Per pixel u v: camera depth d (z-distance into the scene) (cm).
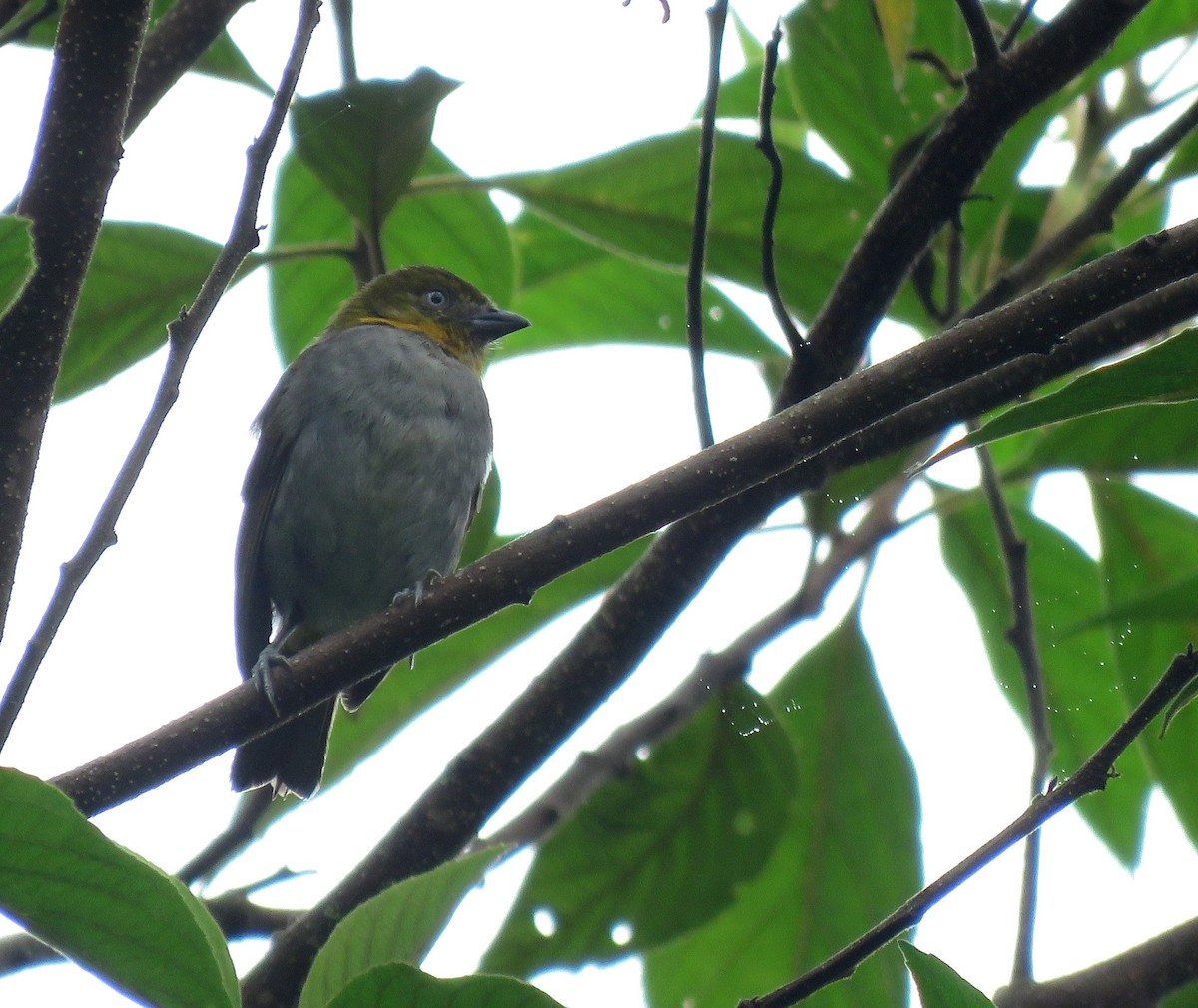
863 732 1016
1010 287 869
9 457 576
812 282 992
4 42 663
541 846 946
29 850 373
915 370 600
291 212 1038
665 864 947
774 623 942
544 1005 402
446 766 838
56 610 495
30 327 575
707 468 632
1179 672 501
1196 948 721
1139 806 966
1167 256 579
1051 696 1010
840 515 912
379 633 657
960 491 1012
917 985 420
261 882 844
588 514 645
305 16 547
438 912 488
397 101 795
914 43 1002
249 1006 782
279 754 979
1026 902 721
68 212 575
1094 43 755
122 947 385
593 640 832
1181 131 859
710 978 996
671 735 948
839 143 1005
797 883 1001
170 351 527
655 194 965
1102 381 448
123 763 616
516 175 966
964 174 785
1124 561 941
